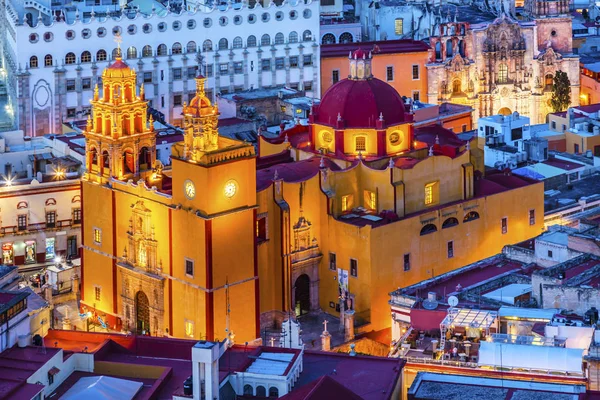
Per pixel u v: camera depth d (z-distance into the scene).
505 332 173.62
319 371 163.38
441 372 164.62
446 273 198.00
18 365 160.12
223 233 193.75
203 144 193.12
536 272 185.50
